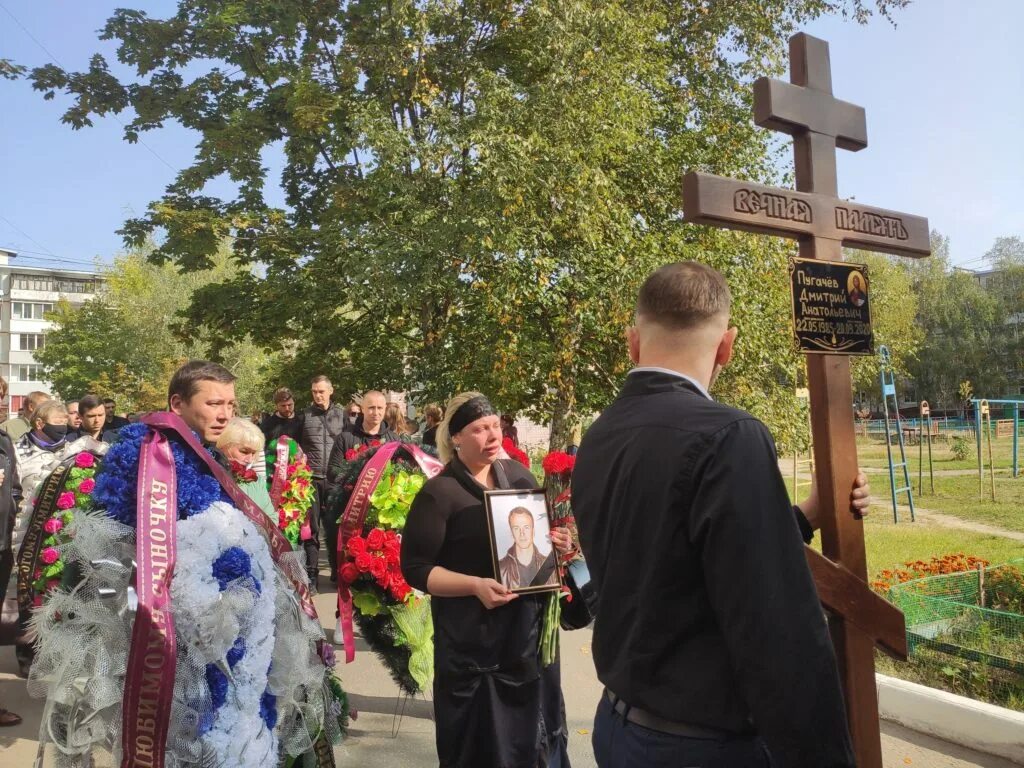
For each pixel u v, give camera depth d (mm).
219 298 14797
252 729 2631
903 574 6742
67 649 2533
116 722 2561
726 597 1435
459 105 14125
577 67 11375
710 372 1842
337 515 4832
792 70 2773
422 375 13477
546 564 3273
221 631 2559
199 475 2779
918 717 4441
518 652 3223
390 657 4445
